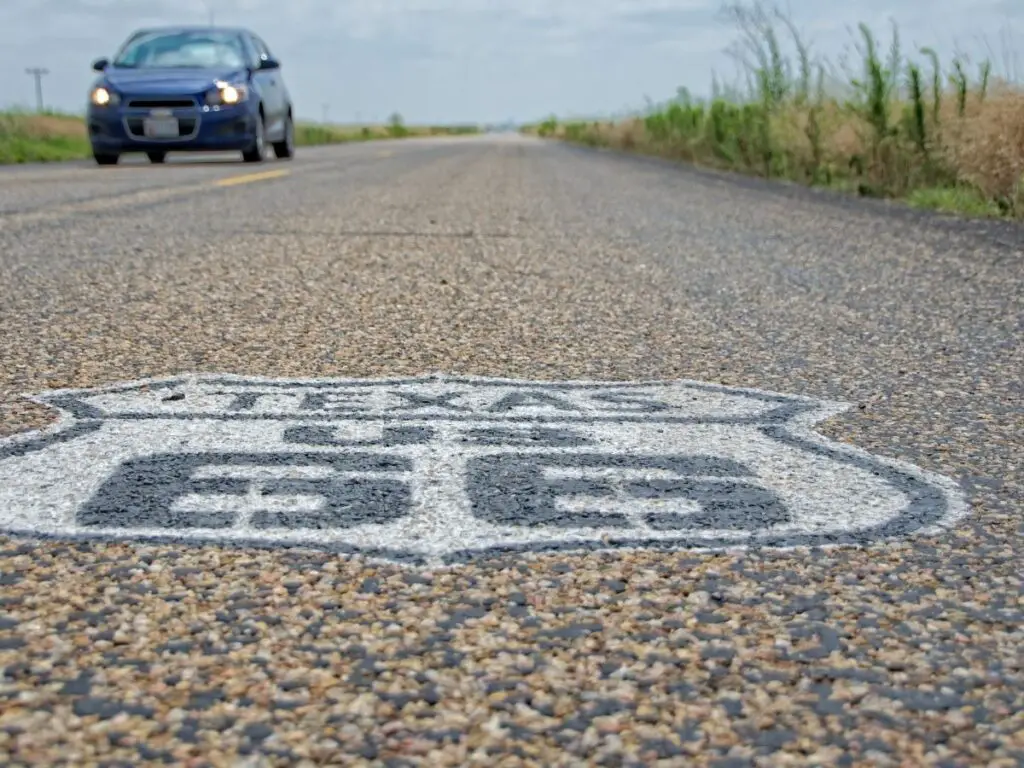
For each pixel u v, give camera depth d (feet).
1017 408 7.23
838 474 5.65
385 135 176.55
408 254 15.49
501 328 10.06
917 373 8.32
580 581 4.17
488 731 3.07
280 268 13.79
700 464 5.74
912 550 4.57
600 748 2.98
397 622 3.79
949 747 3.01
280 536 4.58
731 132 45.39
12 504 4.96
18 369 8.05
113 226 18.67
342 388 7.50
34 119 58.65
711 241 17.67
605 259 15.24
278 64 48.01
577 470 5.57
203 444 5.98
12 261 14.07
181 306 10.94
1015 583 4.24
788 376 8.17
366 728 3.07
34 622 3.76
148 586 4.07
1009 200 22.75
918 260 15.19
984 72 28.30
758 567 4.34
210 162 47.26
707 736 3.05
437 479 5.37
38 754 2.90
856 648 3.64
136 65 45.09
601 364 8.52
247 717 3.13
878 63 29.94
